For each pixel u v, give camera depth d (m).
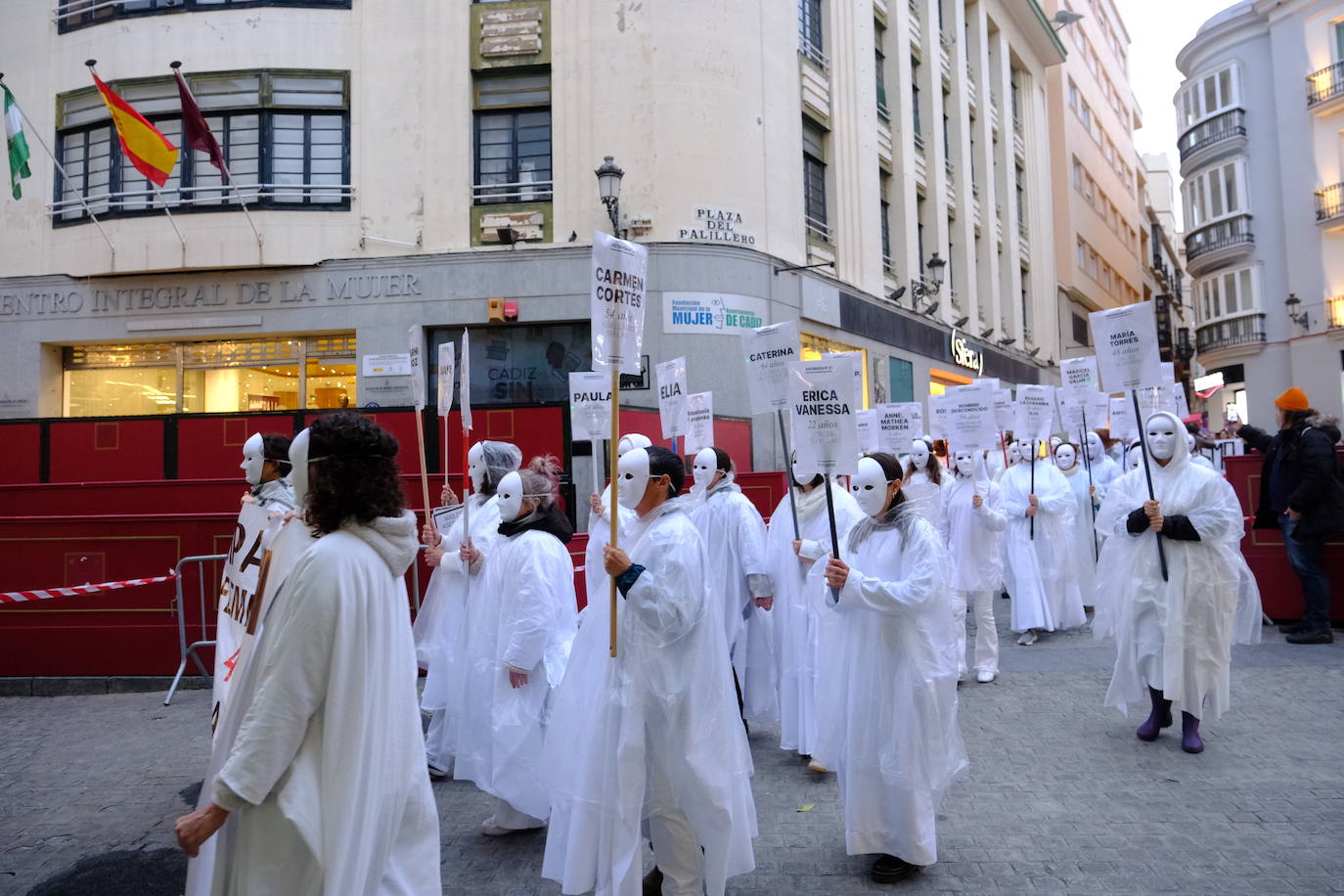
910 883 3.96
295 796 2.35
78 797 5.23
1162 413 5.91
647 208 15.66
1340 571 8.91
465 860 4.34
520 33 16.12
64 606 7.75
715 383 15.53
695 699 3.47
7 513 8.96
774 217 16.86
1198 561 5.60
